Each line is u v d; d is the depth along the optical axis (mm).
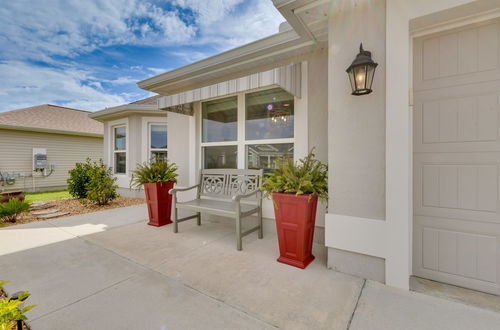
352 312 1855
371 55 2273
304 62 3498
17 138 9289
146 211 5594
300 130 3521
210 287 2223
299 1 2361
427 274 2332
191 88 4902
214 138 4578
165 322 1754
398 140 2162
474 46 2104
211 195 4188
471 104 2119
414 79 2340
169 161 5176
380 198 2268
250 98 4113
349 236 2418
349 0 2305
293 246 2670
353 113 2379
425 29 2232
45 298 2053
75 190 6984
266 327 1705
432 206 2293
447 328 1675
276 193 2695
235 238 3617
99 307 1929
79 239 3580
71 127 11281
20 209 4672
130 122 7578
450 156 2207
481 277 2105
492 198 2053
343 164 2438
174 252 3066
